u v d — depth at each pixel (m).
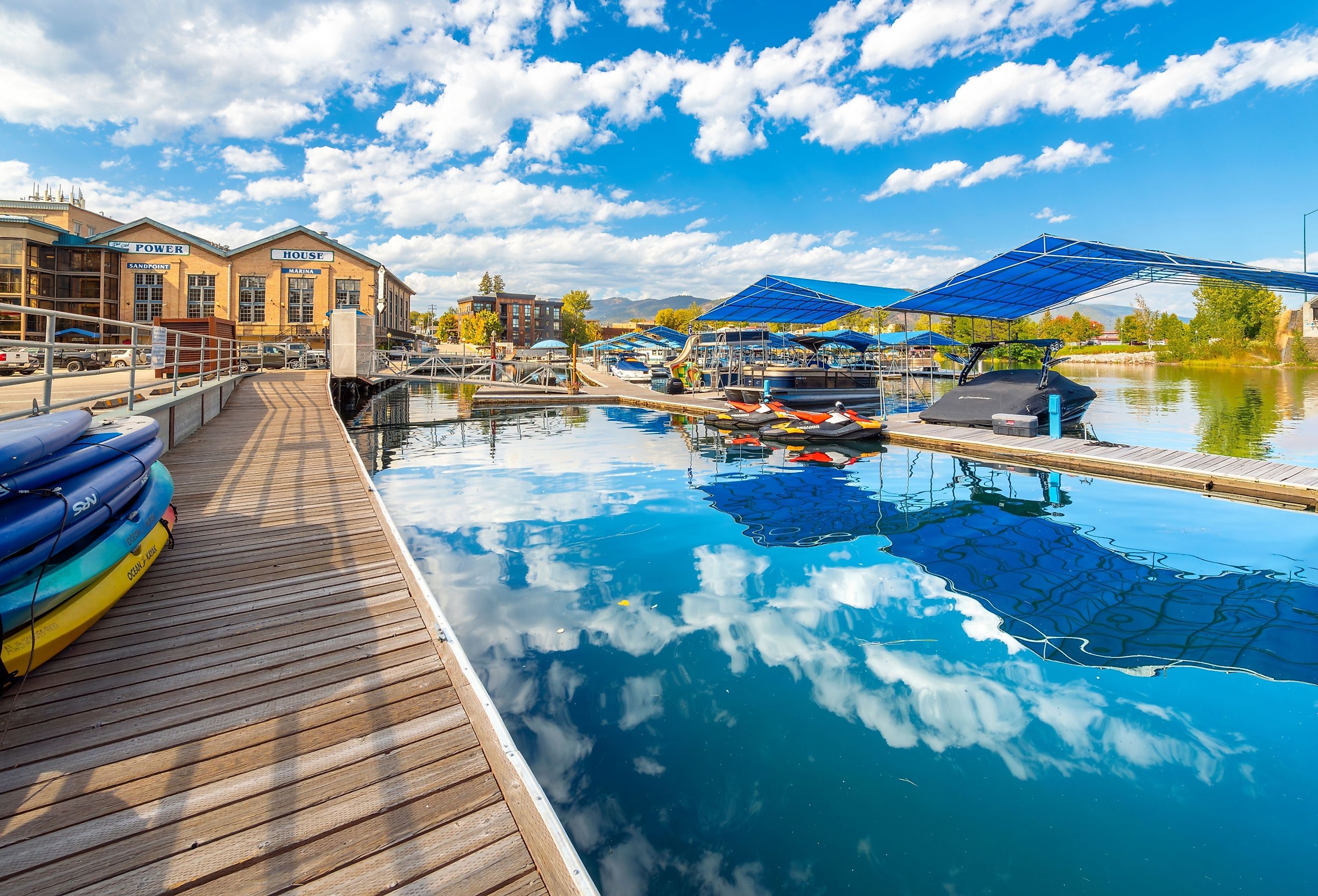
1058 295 15.71
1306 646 4.06
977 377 16.78
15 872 1.94
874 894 2.19
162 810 2.21
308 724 2.73
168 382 10.37
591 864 2.33
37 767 2.41
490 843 2.13
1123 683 3.60
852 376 22.27
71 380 16.30
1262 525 7.00
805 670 3.77
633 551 6.13
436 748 2.59
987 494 8.65
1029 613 4.59
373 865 2.02
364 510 6.09
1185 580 5.29
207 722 2.72
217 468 7.89
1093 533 6.71
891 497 8.51
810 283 16.69
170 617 3.72
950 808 2.62
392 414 20.83
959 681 3.64
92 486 3.58
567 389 27.48
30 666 2.97
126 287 38.81
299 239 40.19
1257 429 14.91
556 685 3.59
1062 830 2.50
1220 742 3.05
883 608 4.72
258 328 39.62
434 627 3.62
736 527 6.98
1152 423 16.36
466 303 112.69
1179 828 2.50
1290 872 2.29
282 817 2.20
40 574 3.10
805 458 11.86
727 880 2.26
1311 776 2.80
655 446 13.41
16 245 36.22
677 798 2.68
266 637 3.49
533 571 5.53
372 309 41.09
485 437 14.88
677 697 3.47
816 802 2.66
